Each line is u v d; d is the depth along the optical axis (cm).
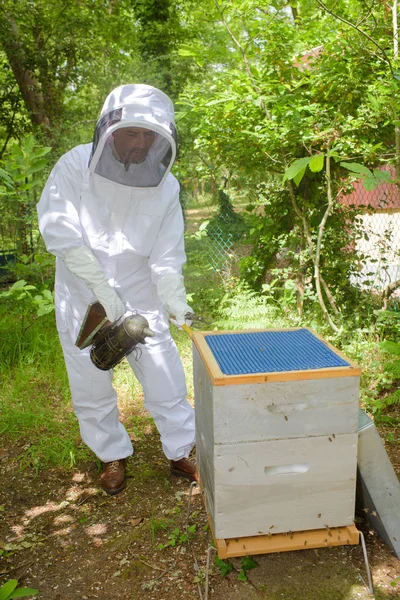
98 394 260
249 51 442
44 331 502
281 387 175
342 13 414
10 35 921
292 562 212
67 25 987
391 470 207
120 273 248
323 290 524
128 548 225
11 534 238
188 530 233
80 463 298
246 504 185
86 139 1055
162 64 1084
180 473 277
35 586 205
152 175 225
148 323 244
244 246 783
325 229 518
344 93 435
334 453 186
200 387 209
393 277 601
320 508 191
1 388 389
